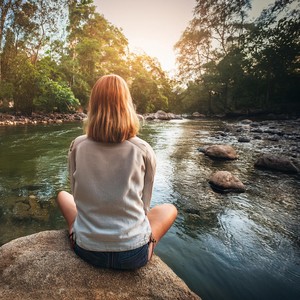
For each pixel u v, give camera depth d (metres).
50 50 21.27
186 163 5.04
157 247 2.03
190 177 4.05
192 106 34.31
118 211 1.04
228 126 13.64
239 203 2.99
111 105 1.08
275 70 25.58
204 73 31.62
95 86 1.15
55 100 17.62
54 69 19.97
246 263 1.84
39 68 18.16
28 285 1.13
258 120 18.92
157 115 23.56
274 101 26.86
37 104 16.66
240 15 29.00
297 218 2.60
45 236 1.54
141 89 30.53
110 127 1.05
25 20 18.58
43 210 2.70
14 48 18.34
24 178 3.85
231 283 1.63
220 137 9.16
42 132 9.70
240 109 28.22
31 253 1.34
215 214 2.68
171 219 1.41
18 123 13.03
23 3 18.30
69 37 26.67
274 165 4.58
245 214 2.69
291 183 3.77
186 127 13.61
